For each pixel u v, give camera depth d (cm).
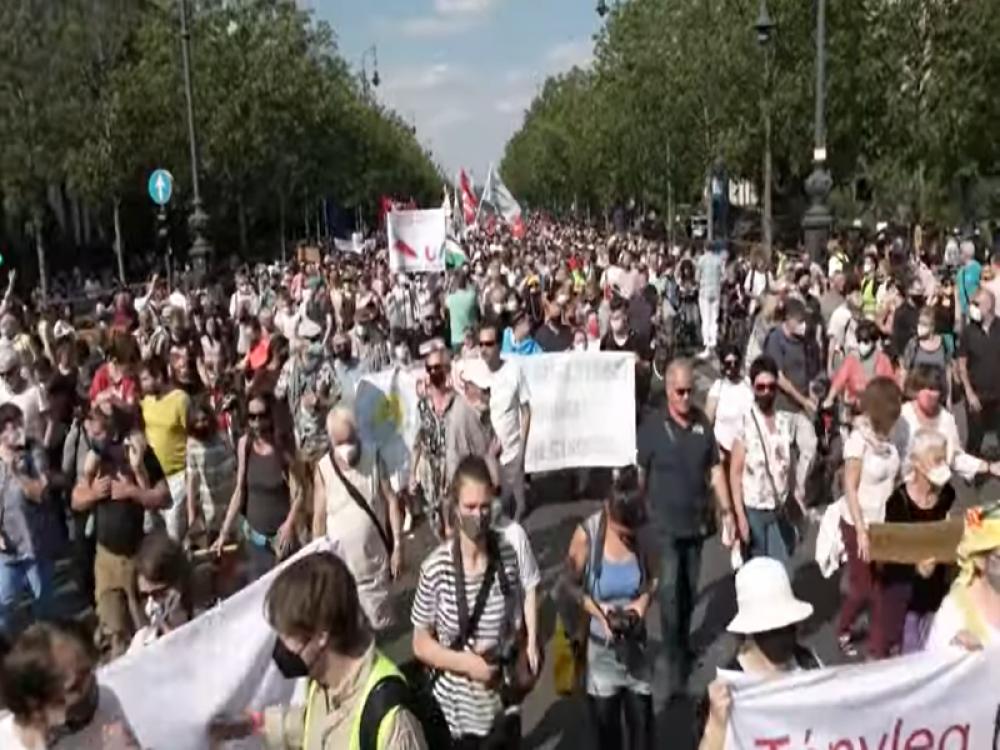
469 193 4728
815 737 459
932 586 633
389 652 812
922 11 3109
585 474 1310
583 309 1766
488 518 497
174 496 899
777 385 822
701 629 847
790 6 3225
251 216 6012
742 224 5456
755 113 3359
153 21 4528
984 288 1235
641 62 4284
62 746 386
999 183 3619
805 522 1000
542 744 673
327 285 2603
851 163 3716
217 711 478
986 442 1330
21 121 3831
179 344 1098
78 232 5719
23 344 1388
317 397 962
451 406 911
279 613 338
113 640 649
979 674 471
